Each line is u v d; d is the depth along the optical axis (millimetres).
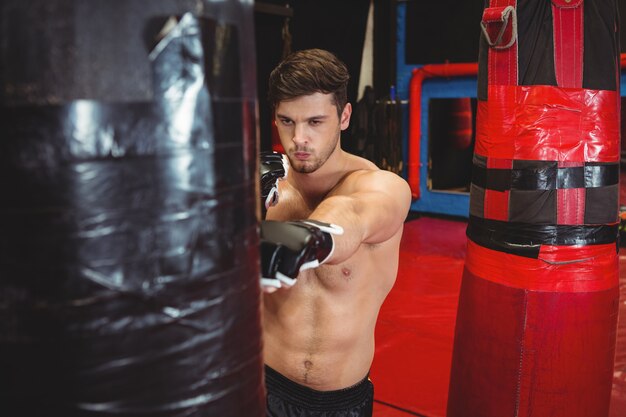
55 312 627
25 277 624
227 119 704
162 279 659
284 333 1631
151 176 641
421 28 7496
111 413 652
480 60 2162
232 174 718
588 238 2027
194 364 695
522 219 2049
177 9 638
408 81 7723
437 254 5875
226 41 696
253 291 776
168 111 643
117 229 631
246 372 768
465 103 8078
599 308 2066
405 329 3943
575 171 2006
